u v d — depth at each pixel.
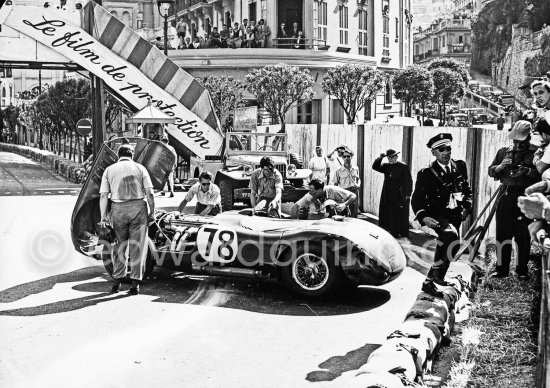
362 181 16.84
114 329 7.28
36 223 14.27
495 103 45.53
